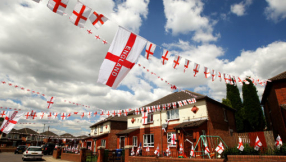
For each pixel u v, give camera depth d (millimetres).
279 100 14117
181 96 21141
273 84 14688
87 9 5520
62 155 21172
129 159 12453
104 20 5785
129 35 6359
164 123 19906
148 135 21578
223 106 20203
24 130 52906
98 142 29859
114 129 28953
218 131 17438
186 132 17000
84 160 16859
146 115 16922
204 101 17156
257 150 8547
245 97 26812
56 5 5090
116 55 6121
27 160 19359
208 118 16516
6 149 37500
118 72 6082
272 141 16172
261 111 25688
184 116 18312
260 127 25375
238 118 27250
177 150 16734
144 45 6547
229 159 8688
